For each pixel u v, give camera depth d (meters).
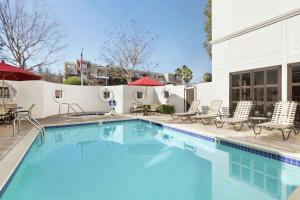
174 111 16.91
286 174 5.30
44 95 14.55
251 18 10.01
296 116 8.08
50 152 7.56
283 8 8.66
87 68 34.16
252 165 6.06
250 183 4.80
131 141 9.23
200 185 4.74
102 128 12.12
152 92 19.44
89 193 4.30
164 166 6.00
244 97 10.36
